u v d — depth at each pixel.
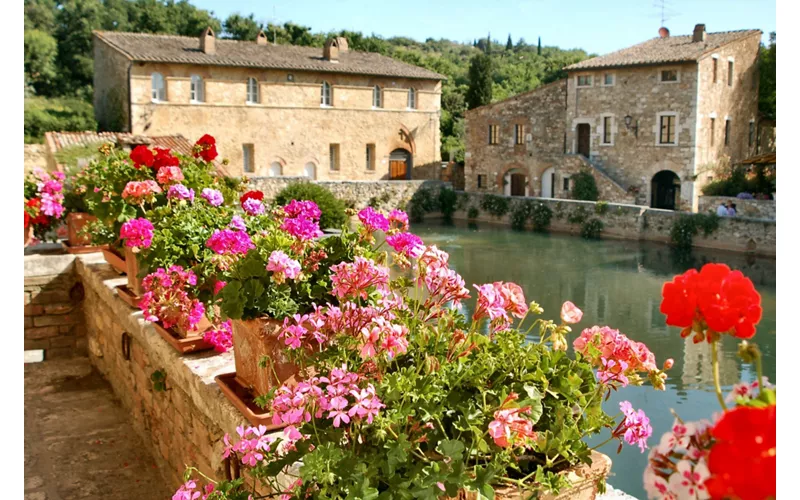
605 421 2.39
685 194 31.50
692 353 14.99
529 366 2.48
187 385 4.30
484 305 2.61
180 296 4.43
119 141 28.28
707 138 31.97
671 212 28.19
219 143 34.00
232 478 3.61
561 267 24.69
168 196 5.61
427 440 2.37
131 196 5.67
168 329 4.80
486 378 2.46
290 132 35.97
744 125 34.84
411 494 2.16
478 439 2.22
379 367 2.70
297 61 36.12
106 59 33.31
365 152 38.44
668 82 31.61
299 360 2.99
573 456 2.33
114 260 6.85
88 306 7.64
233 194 6.38
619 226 30.00
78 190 8.34
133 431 5.88
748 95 34.91
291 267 3.28
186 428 4.49
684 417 10.75
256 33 58.97
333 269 2.96
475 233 32.16
